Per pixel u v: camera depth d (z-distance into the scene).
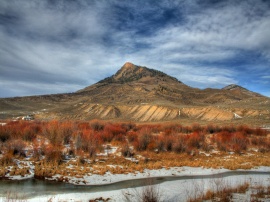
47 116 115.25
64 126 29.67
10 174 17.23
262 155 28.58
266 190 14.54
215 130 46.53
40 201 13.01
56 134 27.45
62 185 16.00
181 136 32.03
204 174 20.23
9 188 14.90
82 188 15.72
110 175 18.70
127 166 21.28
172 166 22.23
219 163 23.73
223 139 33.66
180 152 27.33
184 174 20.05
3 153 21.61
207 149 29.39
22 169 18.12
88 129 34.69
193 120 89.31
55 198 13.65
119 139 31.48
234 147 30.48
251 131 44.03
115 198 14.02
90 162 21.56
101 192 15.10
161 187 16.28
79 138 25.20
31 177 17.12
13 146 22.23
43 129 29.19
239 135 35.03
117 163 21.98
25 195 13.85
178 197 14.01
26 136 27.70
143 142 27.77
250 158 26.47
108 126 38.50
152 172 20.17
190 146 29.42
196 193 14.48
